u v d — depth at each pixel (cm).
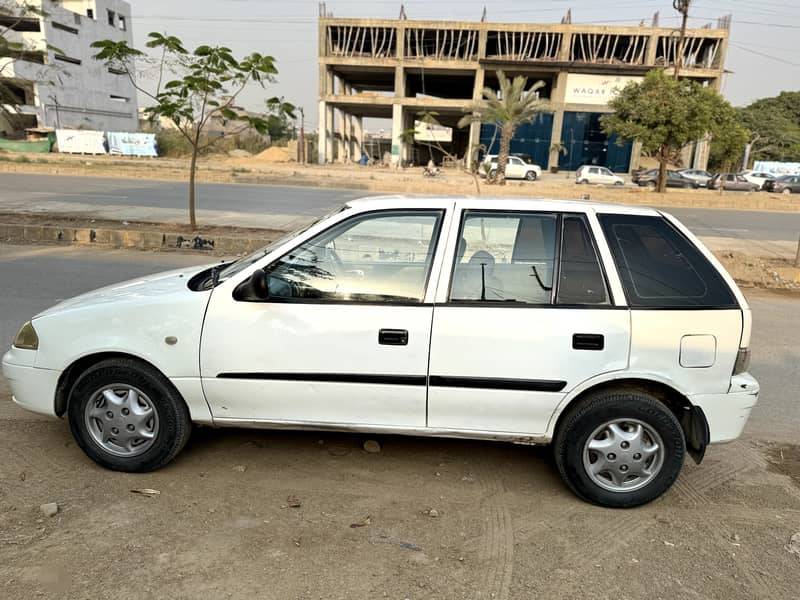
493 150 4950
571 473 330
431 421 332
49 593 250
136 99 6688
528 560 286
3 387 467
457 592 261
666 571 281
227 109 1098
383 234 335
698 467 387
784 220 2134
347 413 333
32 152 4203
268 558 279
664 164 2972
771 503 345
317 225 339
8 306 693
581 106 4759
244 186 2558
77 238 1190
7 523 296
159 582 260
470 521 317
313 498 333
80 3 5822
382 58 4941
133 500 322
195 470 357
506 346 317
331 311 324
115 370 333
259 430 413
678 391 319
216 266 393
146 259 1045
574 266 326
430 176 3684
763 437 435
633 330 316
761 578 279
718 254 1216
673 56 4791
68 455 366
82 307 341
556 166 4784
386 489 346
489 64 4831
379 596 257
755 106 7138
